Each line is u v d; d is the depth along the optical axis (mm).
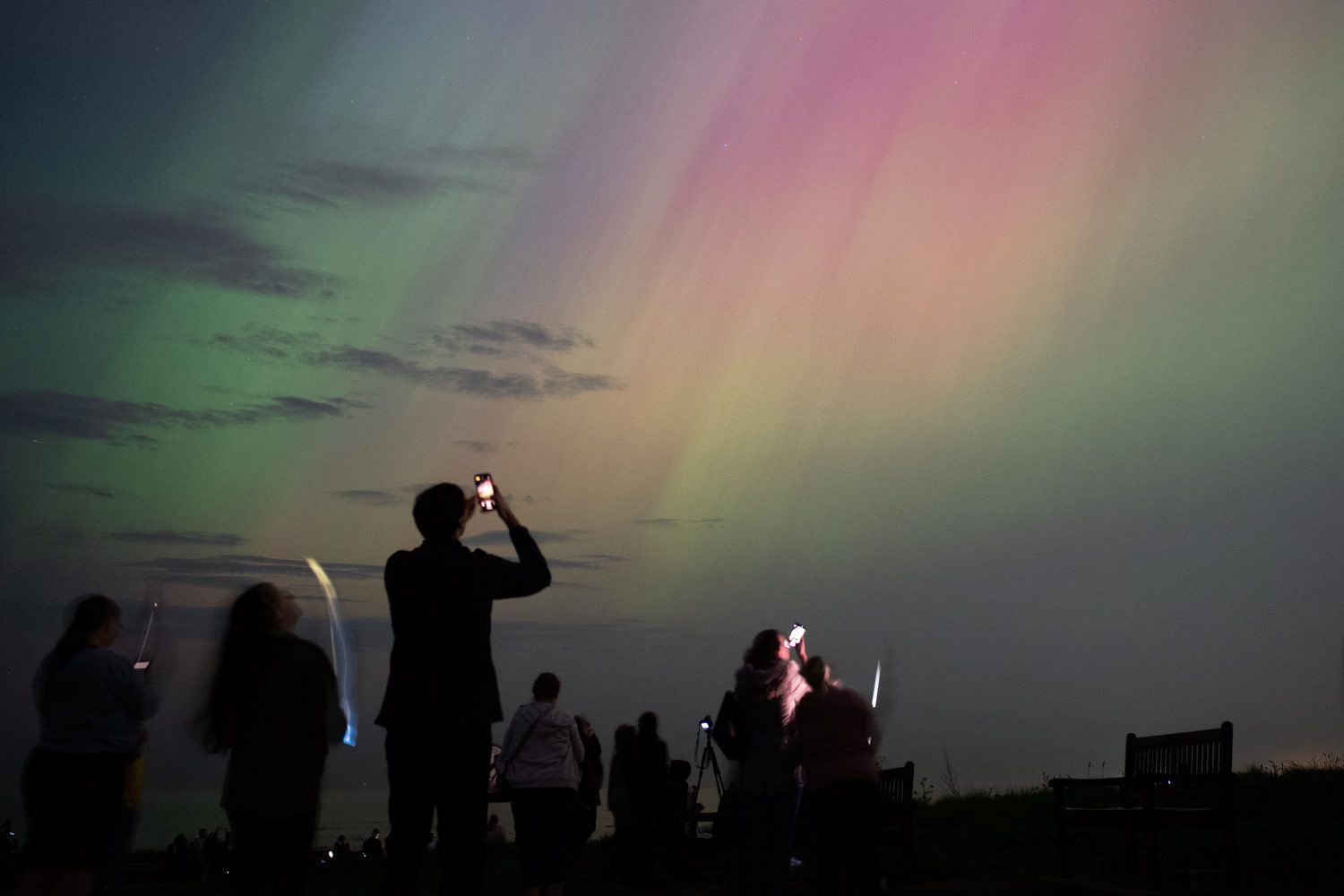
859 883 6820
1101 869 8969
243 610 5680
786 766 7102
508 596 5078
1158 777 7957
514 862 14305
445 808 4734
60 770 6023
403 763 4746
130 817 8766
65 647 6223
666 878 11859
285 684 5547
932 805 14812
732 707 7234
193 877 20859
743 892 7199
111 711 6137
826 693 7062
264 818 5441
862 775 6875
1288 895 7020
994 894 8250
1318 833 8977
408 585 4914
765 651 7242
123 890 14281
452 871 4707
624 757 11719
